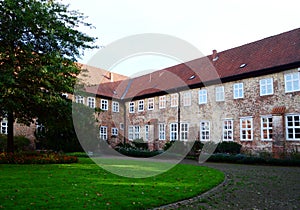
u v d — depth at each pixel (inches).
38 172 409.1
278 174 433.7
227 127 869.2
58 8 566.9
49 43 535.2
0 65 475.2
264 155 701.3
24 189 279.1
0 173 392.5
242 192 294.4
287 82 724.0
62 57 544.7
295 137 694.5
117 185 313.4
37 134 849.5
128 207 221.1
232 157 641.6
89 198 245.9
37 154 623.5
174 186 314.2
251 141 793.6
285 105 722.2
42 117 566.6
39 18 495.8
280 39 852.6
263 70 770.2
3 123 946.7
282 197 273.9
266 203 251.1
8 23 472.1
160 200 246.8
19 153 603.8
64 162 563.8
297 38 795.4
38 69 477.4
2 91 442.6
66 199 240.8
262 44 900.0
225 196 275.0
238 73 838.5
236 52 971.9
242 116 825.5
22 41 502.0
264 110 770.2
